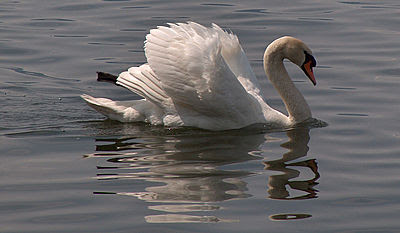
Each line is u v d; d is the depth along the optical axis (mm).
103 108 15289
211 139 14039
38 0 26031
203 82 14281
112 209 10523
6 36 21625
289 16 23656
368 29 22203
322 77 18328
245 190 11281
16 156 12883
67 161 12594
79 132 14477
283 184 11547
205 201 10773
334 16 23672
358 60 19422
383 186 11516
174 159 12711
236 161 12625
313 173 12086
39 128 14750
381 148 13398
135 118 15211
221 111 14617
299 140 13992
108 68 19016
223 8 24609
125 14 23844
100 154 12992
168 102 14820
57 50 20516
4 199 10883
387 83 17594
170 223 10055
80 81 18312
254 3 25469
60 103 16734
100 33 21906
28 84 18000
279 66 15555
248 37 21375
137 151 13172
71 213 10391
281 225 10031
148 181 11570
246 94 14805
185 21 22781
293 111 15266
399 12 24109
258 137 14250
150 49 14477
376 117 15328
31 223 10062
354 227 10000
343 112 15820
